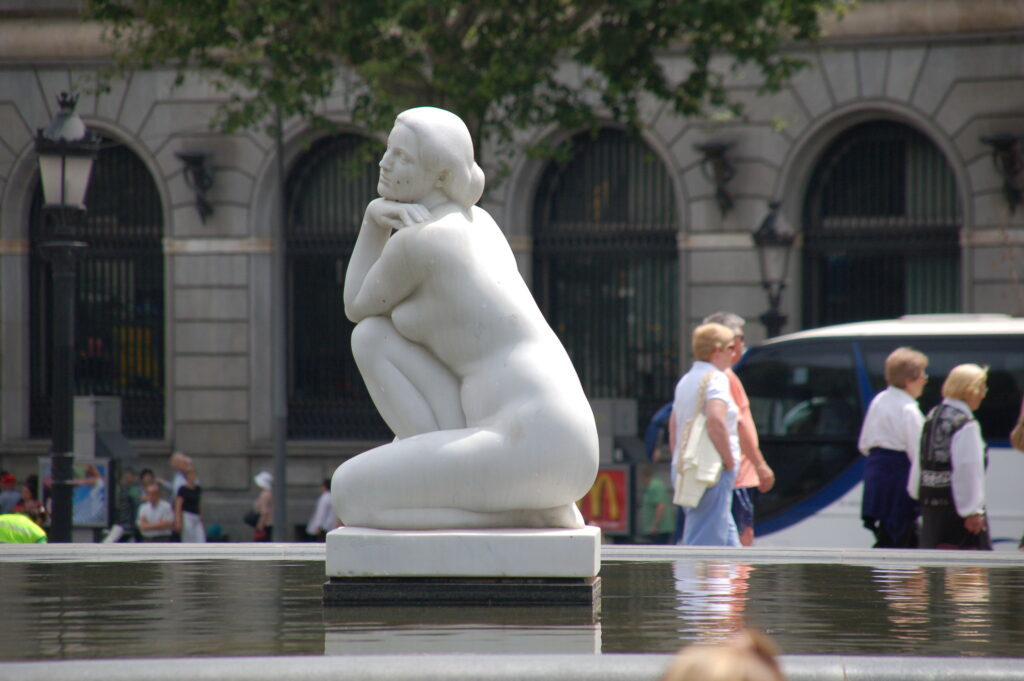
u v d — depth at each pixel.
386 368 11.34
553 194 51.97
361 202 53.44
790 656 8.06
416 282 11.19
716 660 4.11
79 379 55.31
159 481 39.59
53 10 52.97
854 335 30.44
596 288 51.88
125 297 54.97
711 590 12.26
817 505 30.20
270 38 41.25
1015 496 28.88
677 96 38.97
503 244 11.60
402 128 11.37
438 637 9.32
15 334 55.06
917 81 46.81
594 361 52.00
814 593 12.05
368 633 9.50
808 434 30.38
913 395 22.00
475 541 10.78
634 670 7.88
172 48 39.12
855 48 47.47
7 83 53.75
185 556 15.38
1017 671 7.88
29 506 37.22
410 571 10.80
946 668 7.91
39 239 55.34
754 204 48.97
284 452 48.69
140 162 54.50
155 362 54.97
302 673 7.82
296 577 13.21
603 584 12.73
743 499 20.14
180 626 9.87
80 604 11.15
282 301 49.47
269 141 52.62
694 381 18.75
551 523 11.08
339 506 11.13
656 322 51.31
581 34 38.84
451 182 11.38
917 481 20.25
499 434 10.89
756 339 48.97
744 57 38.25
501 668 7.89
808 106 48.09
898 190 48.38
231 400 53.34
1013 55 45.69
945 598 11.77
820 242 49.00
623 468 33.78
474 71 37.12
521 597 10.77
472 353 11.10
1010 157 45.38
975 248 46.25
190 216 53.31
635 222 51.25
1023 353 29.30
